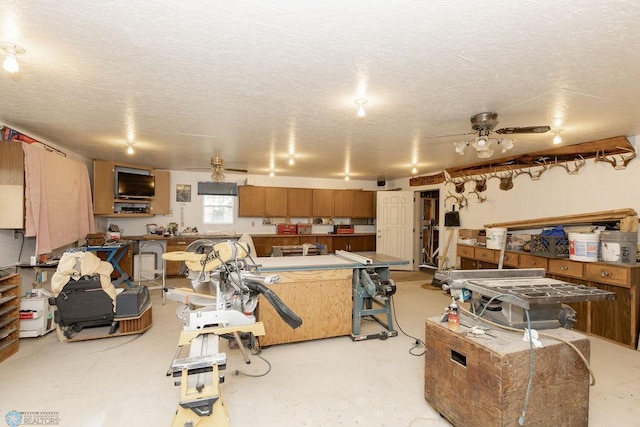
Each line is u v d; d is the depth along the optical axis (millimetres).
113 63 2010
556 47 1768
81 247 4430
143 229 6727
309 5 1412
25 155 3270
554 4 1387
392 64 1997
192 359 1600
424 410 2229
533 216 4781
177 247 6430
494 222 5441
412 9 1434
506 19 1508
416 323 4031
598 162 3957
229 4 1410
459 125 3355
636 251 3373
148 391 2422
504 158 5090
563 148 4242
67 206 4250
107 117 3160
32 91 2479
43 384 2502
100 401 2287
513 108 2805
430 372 2232
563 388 1845
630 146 3605
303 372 2750
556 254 3932
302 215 7734
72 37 1695
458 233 5895
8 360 2900
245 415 2152
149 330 3684
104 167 5480
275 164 6031
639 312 3314
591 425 2074
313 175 7660
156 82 2307
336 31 1627
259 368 2816
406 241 7602
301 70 2096
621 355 3123
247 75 2182
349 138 3965
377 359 3014
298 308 3344
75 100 2680
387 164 5965
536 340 1847
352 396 2391
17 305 3086
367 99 2625
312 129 3549
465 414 1907
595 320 3598
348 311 3529
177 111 2961
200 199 7188
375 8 1430
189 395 1516
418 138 3934
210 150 4758
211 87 2398
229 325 1776
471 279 2348
